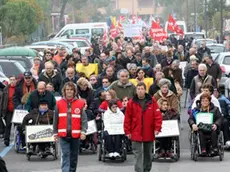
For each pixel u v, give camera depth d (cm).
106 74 3472
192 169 2547
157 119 2323
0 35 8638
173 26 7406
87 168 2598
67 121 2259
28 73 3095
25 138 2808
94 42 7912
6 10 9138
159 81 2922
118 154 2698
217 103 2775
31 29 9631
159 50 5241
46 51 4284
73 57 4497
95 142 2928
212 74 3928
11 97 3138
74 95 2278
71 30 9431
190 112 2741
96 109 3000
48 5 14062
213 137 2667
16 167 2634
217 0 13800
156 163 2680
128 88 3047
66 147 2266
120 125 2712
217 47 7419
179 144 2872
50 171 2544
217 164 2644
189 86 3869
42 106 2808
